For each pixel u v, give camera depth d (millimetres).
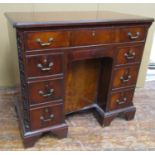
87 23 1069
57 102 1225
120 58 1281
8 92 1854
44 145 1285
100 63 1417
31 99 1143
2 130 1393
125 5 1734
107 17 1201
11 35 1237
